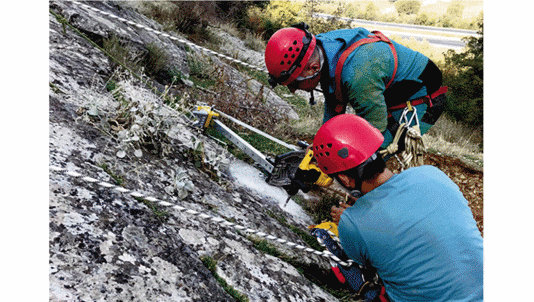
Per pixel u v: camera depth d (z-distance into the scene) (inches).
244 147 121.0
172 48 215.8
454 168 217.2
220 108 178.1
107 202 67.5
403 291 65.5
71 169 69.5
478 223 177.0
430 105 105.4
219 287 66.4
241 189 110.8
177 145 103.7
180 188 84.1
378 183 67.2
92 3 181.2
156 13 315.9
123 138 83.0
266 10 473.7
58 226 57.7
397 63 97.0
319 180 97.4
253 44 416.8
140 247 63.1
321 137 67.0
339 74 92.1
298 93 292.5
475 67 314.0
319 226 98.0
